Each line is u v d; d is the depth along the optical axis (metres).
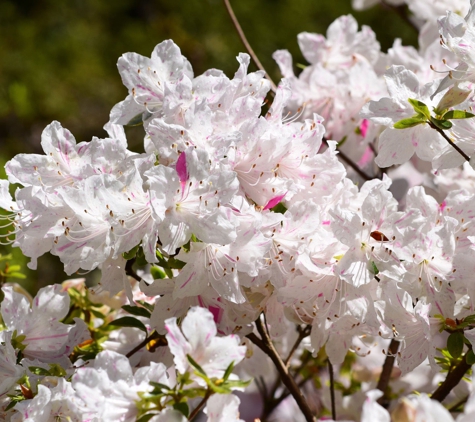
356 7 1.93
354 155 1.51
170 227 1.17
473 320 1.22
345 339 1.28
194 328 1.13
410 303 1.22
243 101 1.22
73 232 1.20
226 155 1.20
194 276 1.21
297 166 1.24
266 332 1.32
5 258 1.44
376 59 1.54
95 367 1.15
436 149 1.25
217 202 1.17
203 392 1.14
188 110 1.19
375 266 1.21
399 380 1.47
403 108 1.23
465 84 1.20
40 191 1.21
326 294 1.23
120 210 1.19
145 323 1.34
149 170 1.17
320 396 1.61
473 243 1.23
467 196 1.24
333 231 1.20
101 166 1.22
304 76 1.53
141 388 1.15
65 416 1.18
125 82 1.25
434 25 1.57
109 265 1.24
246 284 1.22
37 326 1.29
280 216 1.21
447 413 1.08
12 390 1.23
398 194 1.56
